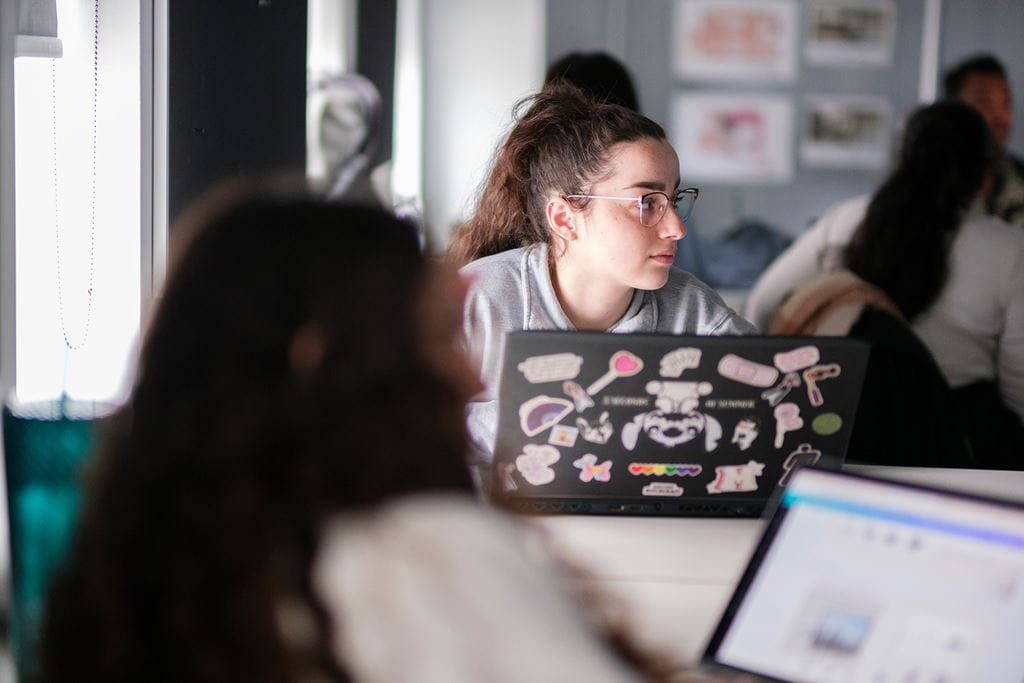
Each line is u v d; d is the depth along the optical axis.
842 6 5.50
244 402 0.89
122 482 0.91
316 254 0.91
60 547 1.50
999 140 4.90
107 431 0.95
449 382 0.93
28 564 1.51
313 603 0.87
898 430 2.70
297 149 2.61
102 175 2.32
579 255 2.13
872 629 1.32
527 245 2.24
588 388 1.71
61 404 1.57
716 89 5.55
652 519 1.79
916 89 5.54
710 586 1.57
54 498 1.51
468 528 0.89
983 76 4.85
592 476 1.75
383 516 0.88
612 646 0.98
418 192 5.75
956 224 3.02
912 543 1.37
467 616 0.85
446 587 0.86
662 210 2.08
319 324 0.91
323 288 0.91
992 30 5.47
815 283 2.90
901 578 1.35
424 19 5.80
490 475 1.88
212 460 0.89
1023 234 3.03
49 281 2.28
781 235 5.56
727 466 1.76
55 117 2.26
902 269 3.03
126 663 0.89
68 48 2.29
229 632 0.87
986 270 3.00
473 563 0.87
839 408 1.73
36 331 2.28
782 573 1.39
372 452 0.89
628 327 2.19
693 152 5.57
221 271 0.91
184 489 0.89
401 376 0.91
